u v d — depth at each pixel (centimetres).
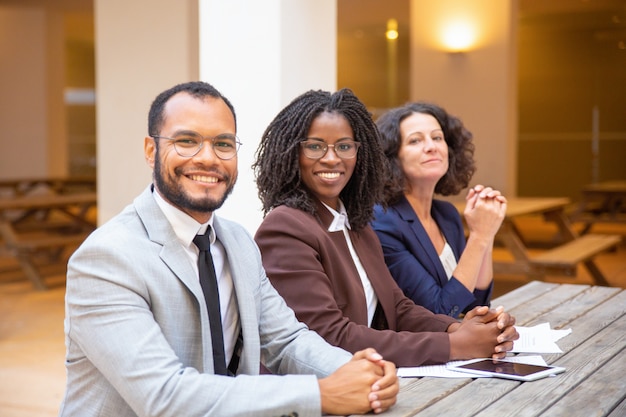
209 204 178
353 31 1460
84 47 1639
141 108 724
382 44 1471
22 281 796
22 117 1287
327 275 230
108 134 740
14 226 1017
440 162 300
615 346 233
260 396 162
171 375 162
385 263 279
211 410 161
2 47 1276
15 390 424
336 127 240
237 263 192
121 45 729
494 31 906
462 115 923
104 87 739
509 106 910
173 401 161
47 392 421
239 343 193
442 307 279
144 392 161
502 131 907
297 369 196
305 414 163
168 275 174
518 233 945
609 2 1158
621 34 1305
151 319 168
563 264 606
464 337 215
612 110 1324
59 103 1312
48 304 673
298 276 222
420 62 940
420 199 306
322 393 165
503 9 901
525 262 620
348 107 243
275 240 227
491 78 909
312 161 239
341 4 1196
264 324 203
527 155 1394
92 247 169
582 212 1031
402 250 290
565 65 1351
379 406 167
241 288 191
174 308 174
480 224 284
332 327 217
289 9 384
